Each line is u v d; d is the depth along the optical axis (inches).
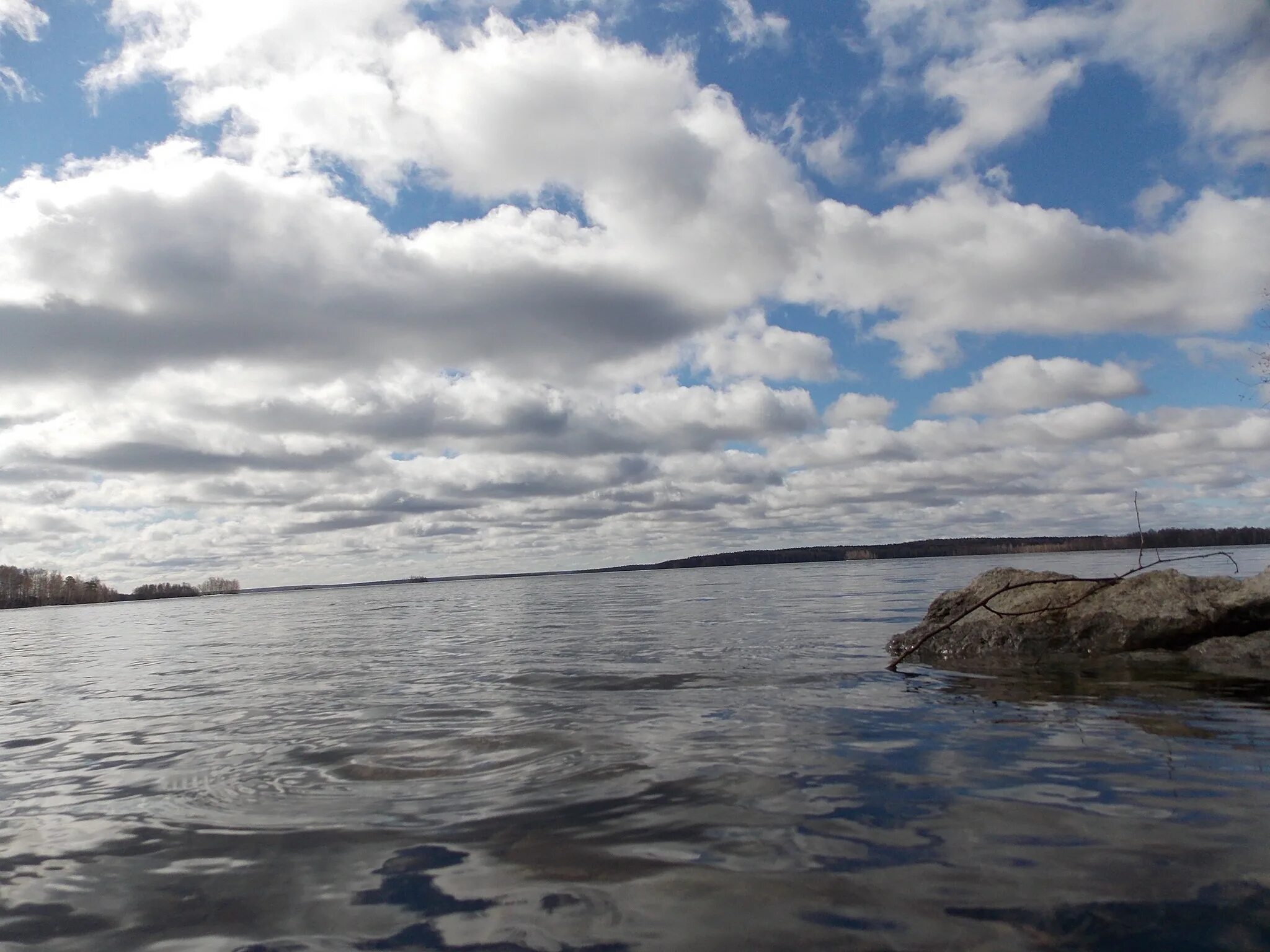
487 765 223.8
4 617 2485.2
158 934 126.5
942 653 412.2
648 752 230.5
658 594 1600.6
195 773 232.8
